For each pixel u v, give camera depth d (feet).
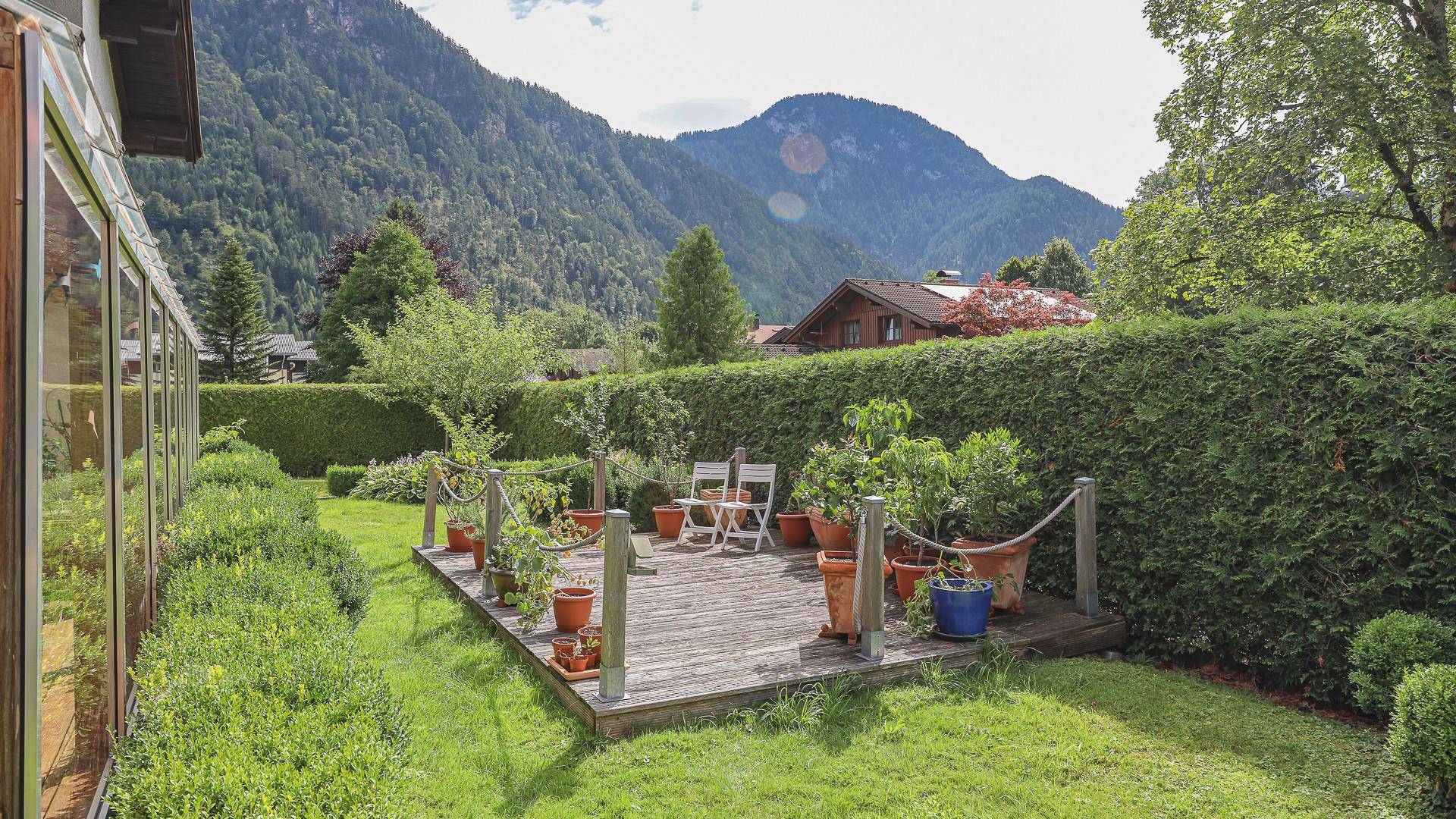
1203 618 17.04
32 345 6.26
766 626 18.22
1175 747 12.89
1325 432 14.84
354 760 7.73
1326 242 33.81
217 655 10.19
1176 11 34.30
